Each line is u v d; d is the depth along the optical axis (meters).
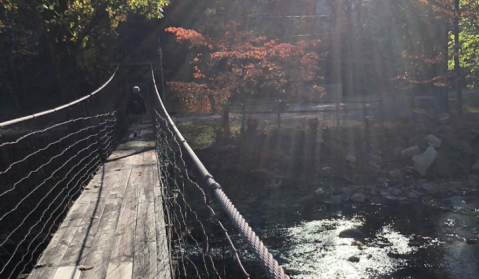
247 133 21.39
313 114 25.48
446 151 21.83
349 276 11.53
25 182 12.18
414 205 17.52
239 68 19.59
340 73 29.88
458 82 25.02
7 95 35.81
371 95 27.75
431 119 24.22
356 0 27.11
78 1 17.62
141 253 4.72
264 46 20.47
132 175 9.17
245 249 11.24
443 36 24.30
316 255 12.92
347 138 22.30
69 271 4.36
